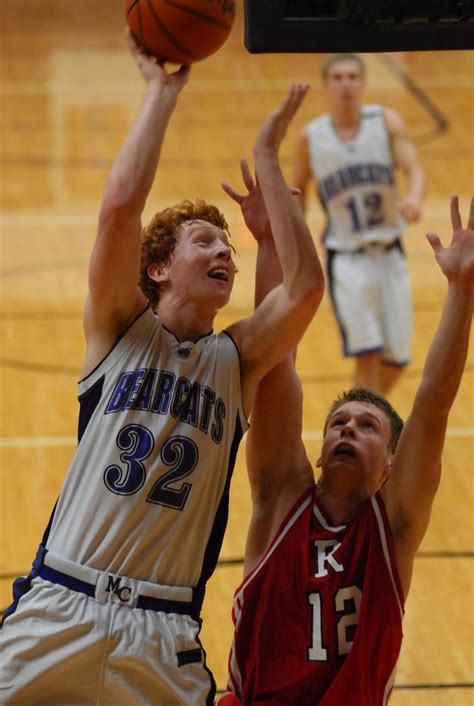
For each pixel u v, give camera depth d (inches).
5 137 1422.2
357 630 291.3
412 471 302.4
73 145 1395.2
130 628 278.4
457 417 735.7
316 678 294.5
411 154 723.4
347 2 298.8
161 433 286.7
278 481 323.0
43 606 278.7
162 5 285.9
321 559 302.7
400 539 304.5
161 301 308.7
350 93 720.3
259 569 304.8
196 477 288.7
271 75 1722.4
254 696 298.8
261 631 300.0
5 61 1812.3
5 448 686.5
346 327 702.5
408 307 717.3
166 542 285.1
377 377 709.3
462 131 1406.3
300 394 327.3
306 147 730.8
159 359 294.5
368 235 711.7
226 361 300.8
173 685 280.1
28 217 1165.1
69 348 848.9
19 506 612.7
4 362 821.9
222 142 1376.7
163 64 297.3
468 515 607.5
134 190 280.7
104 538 282.7
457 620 510.3
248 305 925.2
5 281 991.0
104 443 287.4
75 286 981.8
